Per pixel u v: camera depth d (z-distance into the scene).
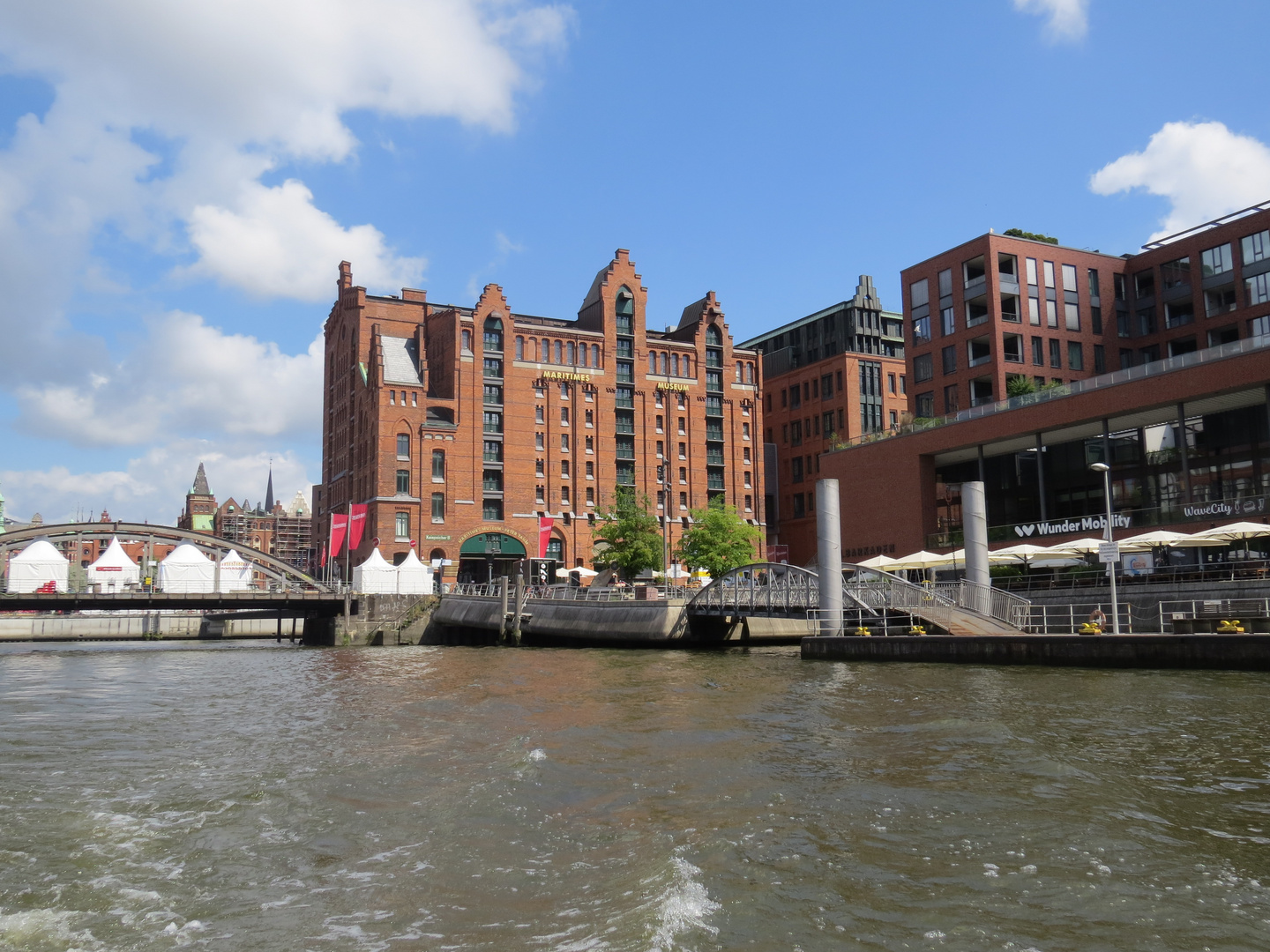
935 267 79.62
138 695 34.16
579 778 16.38
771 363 122.56
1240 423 55.53
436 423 97.25
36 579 76.56
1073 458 64.44
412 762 18.47
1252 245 70.62
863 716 23.39
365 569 80.88
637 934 9.21
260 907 10.34
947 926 9.41
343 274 113.81
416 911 10.14
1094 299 77.38
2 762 19.42
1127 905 9.91
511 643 66.88
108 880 11.33
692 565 86.19
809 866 11.24
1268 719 21.23
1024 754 17.72
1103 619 39.84
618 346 107.69
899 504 70.31
